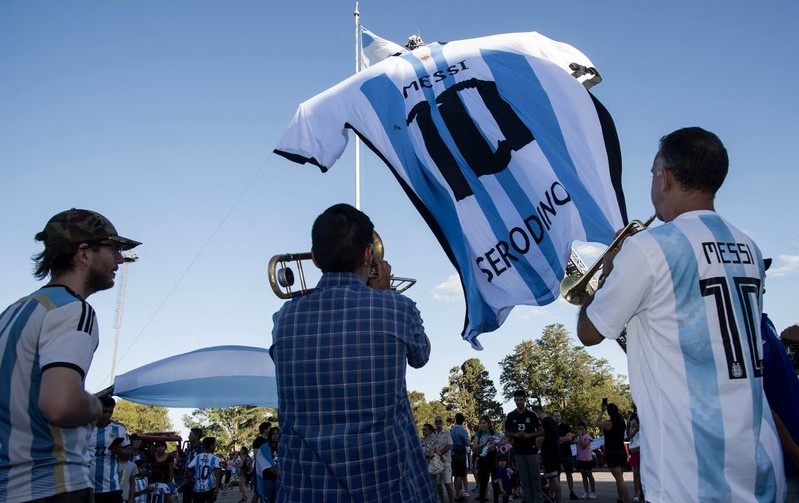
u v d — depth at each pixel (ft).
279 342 7.93
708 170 7.25
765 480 6.28
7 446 6.99
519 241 19.54
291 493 7.42
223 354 23.22
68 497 7.22
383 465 7.29
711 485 6.18
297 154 22.74
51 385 6.82
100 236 8.17
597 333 6.95
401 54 23.48
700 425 6.34
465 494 42.52
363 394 7.44
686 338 6.57
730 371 6.49
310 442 7.38
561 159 20.15
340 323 7.71
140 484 32.40
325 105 23.30
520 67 21.77
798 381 8.91
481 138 20.98
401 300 8.02
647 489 6.54
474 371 235.40
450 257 20.30
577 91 20.89
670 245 6.79
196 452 42.60
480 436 40.37
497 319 19.13
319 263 8.28
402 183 21.59
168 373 22.25
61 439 7.26
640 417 6.80
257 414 229.45
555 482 34.19
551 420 35.04
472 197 20.30
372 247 8.51
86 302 7.60
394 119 22.35
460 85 21.95
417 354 8.10
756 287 7.03
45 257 8.07
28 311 7.26
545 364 226.99
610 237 19.11
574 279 8.86
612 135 20.57
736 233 7.16
